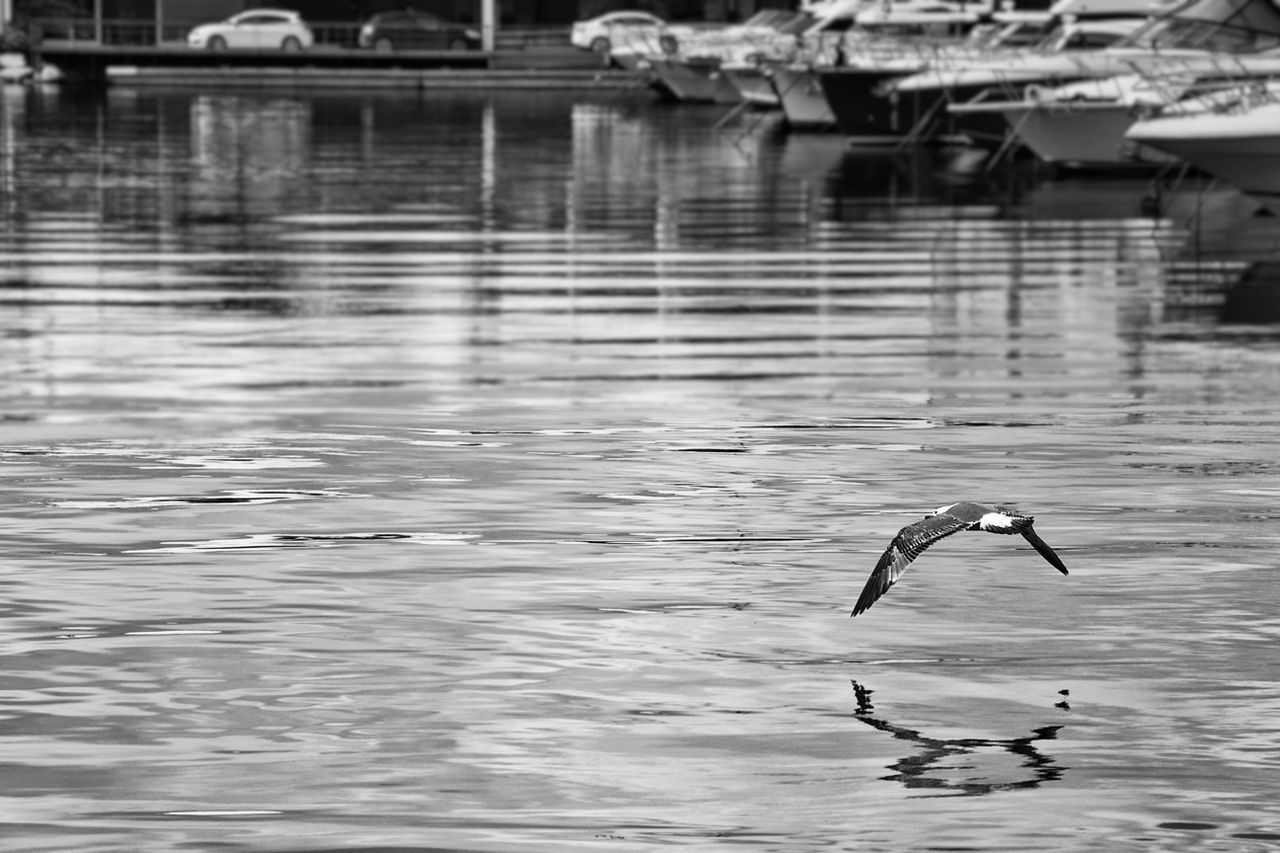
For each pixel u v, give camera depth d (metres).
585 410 18.44
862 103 55.44
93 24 93.50
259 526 14.36
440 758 10.15
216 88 85.31
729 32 74.75
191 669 11.36
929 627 12.22
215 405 18.47
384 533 14.20
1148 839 9.30
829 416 18.27
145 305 24.81
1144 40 37.47
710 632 12.09
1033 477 15.96
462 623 12.21
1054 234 33.78
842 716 10.73
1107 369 20.67
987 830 9.38
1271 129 32.03
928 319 24.06
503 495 15.29
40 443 16.83
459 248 31.45
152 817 9.45
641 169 47.94
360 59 90.81
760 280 27.69
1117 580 13.18
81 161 48.62
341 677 11.27
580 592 12.87
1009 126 48.28
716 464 16.33
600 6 96.75
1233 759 10.19
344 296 25.80
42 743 10.28
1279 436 17.52
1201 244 31.95
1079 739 10.42
